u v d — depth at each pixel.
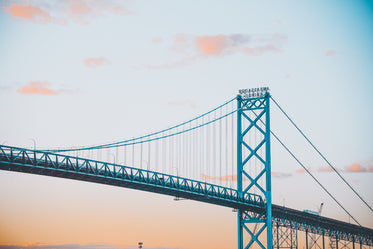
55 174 112.56
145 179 125.38
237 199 145.75
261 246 147.88
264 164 151.50
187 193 134.25
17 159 106.19
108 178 118.25
